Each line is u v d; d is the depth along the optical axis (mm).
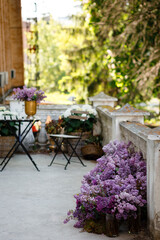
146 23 11555
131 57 13445
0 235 3652
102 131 8180
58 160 7707
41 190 5316
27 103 6895
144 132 4062
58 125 8453
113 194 3791
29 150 8664
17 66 19109
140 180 3887
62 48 22219
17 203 4691
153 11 11461
